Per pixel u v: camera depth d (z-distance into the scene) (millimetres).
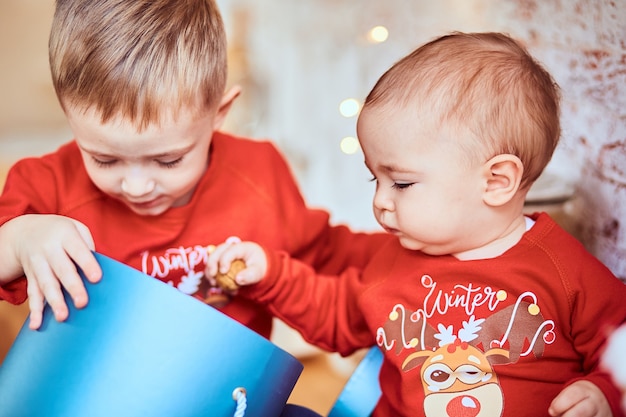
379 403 948
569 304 830
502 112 822
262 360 757
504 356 834
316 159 1878
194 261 1042
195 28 910
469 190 832
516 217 877
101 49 853
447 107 816
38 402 745
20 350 778
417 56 864
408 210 841
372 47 1593
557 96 908
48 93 2193
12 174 1021
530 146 841
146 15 882
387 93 846
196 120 894
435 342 865
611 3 974
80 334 743
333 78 1770
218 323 730
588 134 1031
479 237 861
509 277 846
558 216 1075
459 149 818
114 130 845
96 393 723
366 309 927
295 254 1123
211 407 734
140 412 718
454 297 867
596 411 739
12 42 2133
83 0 888
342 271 1170
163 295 725
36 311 773
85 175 1036
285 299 1010
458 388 845
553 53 1085
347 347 1023
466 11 1276
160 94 849
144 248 1022
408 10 1451
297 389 1618
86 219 1012
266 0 1963
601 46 996
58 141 2215
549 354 832
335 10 1729
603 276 837
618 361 786
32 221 819
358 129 873
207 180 1067
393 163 838
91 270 746
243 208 1077
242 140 1152
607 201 1002
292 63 1934
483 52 850
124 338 725
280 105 1981
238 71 1992
